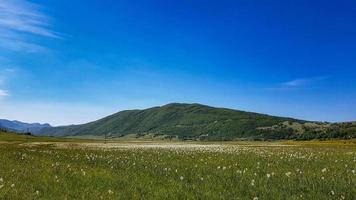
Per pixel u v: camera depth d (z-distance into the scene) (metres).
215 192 13.29
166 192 13.30
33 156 31.36
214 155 32.44
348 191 12.77
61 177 17.25
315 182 14.75
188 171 19.59
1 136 170.25
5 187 13.99
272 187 14.05
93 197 12.54
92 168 21.08
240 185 14.66
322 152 38.03
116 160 26.84
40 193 13.24
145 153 37.06
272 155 31.84
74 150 44.25
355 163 23.17
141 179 16.61
